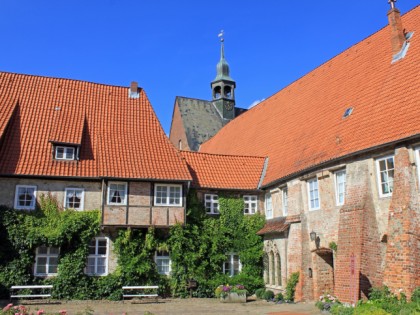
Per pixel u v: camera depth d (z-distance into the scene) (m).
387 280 15.40
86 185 22.89
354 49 26.20
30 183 22.06
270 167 26.73
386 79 20.38
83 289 21.53
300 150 23.97
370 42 24.77
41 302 20.31
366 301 15.21
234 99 50.12
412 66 19.12
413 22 21.89
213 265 24.12
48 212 21.94
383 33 23.94
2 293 20.62
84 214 22.30
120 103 28.47
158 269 23.56
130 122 27.23
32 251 21.42
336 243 18.92
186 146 45.41
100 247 22.55
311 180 21.58
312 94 27.94
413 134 15.40
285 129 28.39
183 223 23.55
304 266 20.78
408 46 20.72
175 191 24.17
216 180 26.02
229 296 21.53
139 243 22.91
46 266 21.69
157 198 23.78
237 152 33.53
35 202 21.92
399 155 16.06
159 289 22.97
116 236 22.70
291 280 21.38
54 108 26.11
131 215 22.70
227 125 41.69
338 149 19.61
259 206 26.34
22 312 11.95
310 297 20.39
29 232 21.12
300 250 21.30
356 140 18.77
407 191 15.46
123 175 23.00
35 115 25.11
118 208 22.55
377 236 17.03
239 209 25.75
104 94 28.72
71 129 24.64
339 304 16.00
